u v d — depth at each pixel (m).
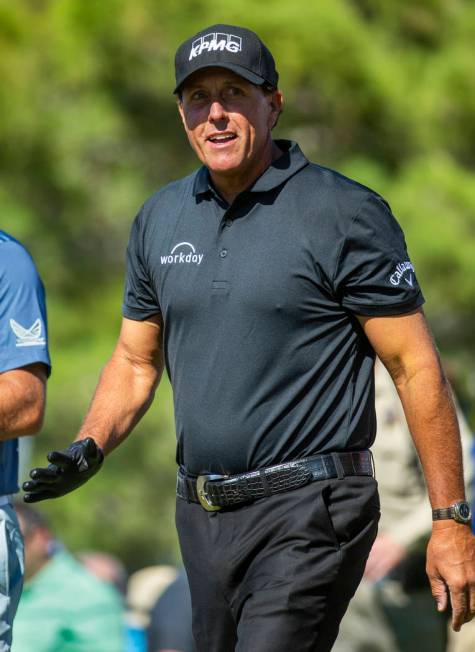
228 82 13.55
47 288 42.88
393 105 42.06
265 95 13.77
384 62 42.59
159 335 14.86
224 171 13.57
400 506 20.58
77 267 43.75
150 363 14.94
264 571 13.40
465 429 21.06
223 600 13.80
